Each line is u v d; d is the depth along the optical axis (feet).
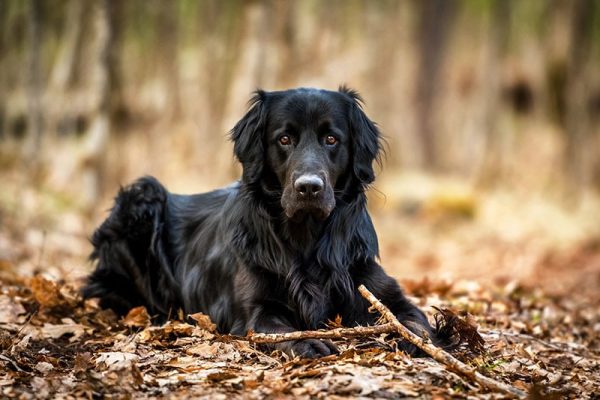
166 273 24.22
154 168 88.53
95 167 53.06
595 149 138.21
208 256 22.58
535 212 96.07
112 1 55.21
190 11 108.68
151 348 20.25
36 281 24.21
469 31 151.02
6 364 18.29
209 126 91.04
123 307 24.73
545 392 16.78
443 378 16.87
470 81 146.20
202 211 24.71
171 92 95.71
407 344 19.29
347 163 21.03
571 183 119.55
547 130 141.79
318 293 20.45
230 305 21.21
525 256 58.59
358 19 109.29
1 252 36.01
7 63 78.95
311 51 94.02
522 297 31.76
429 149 134.00
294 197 19.42
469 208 88.94
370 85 102.42
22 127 77.25
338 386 16.08
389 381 16.43
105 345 21.08
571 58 131.75
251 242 20.94
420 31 134.31
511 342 22.40
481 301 28.94
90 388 16.55
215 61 93.71
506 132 139.64
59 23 74.18
